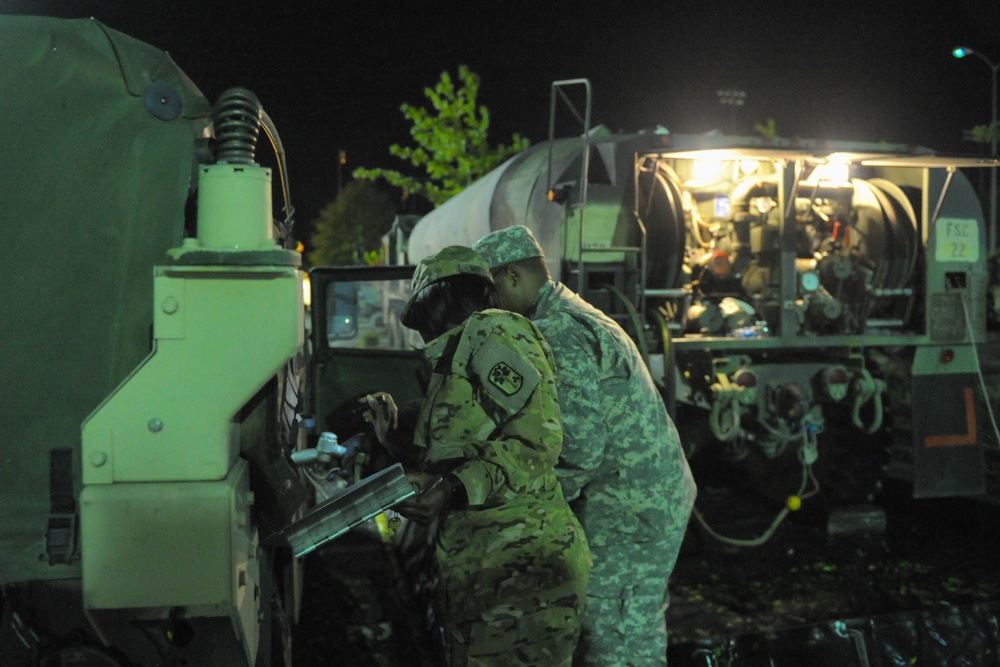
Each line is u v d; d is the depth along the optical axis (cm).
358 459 271
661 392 495
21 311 192
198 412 181
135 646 192
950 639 352
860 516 527
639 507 262
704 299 545
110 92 196
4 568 189
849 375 518
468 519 212
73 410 193
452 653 217
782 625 388
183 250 178
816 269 539
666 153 469
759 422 526
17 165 193
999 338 1423
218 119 192
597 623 260
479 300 225
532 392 208
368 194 3953
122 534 177
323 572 478
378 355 401
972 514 548
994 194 2439
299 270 187
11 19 194
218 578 180
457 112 1653
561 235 472
